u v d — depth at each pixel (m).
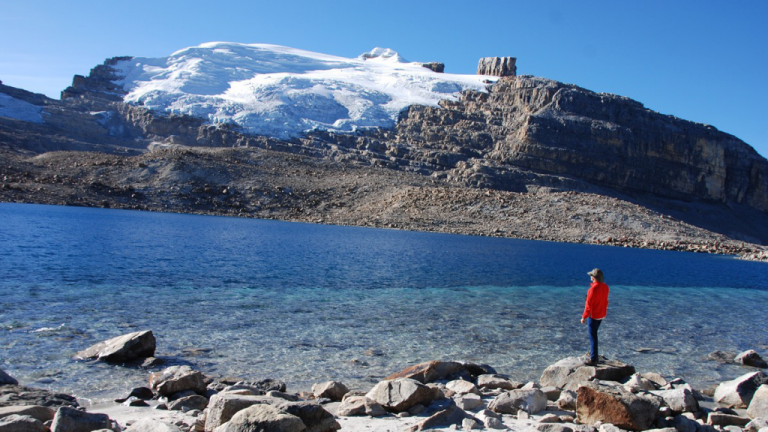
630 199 167.38
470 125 189.75
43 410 8.52
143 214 81.25
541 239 82.81
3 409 8.20
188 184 104.81
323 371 13.73
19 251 32.69
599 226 90.31
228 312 20.05
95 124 188.75
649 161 177.38
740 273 53.41
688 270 52.81
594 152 172.00
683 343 19.59
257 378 12.85
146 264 31.05
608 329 21.41
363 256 43.88
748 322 25.38
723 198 186.00
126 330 16.47
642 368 15.76
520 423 9.50
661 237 88.62
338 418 9.55
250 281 27.64
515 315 23.12
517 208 96.69
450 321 21.00
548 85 193.38
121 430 8.20
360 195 109.38
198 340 15.98
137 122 192.50
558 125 174.62
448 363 13.54
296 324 18.83
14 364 12.66
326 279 30.12
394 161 165.00
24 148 146.25
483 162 163.75
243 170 114.62
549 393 11.71
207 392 11.23
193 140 180.75
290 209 101.44
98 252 34.69
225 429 7.65
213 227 66.19
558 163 168.25
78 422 7.74
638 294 33.53
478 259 47.81
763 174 192.62
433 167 165.50
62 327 16.34
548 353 16.84
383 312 21.95
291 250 45.16
